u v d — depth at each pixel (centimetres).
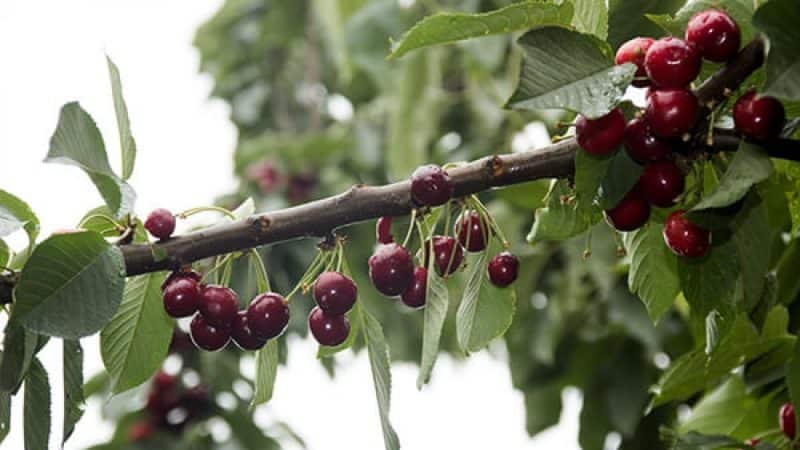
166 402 279
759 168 163
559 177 169
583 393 254
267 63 369
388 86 303
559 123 169
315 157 323
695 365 193
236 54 371
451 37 168
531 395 265
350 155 328
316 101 359
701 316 175
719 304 174
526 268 261
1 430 171
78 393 168
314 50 362
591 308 260
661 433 203
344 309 170
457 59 315
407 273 169
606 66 164
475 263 181
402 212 168
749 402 199
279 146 324
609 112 163
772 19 160
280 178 318
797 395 177
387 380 170
